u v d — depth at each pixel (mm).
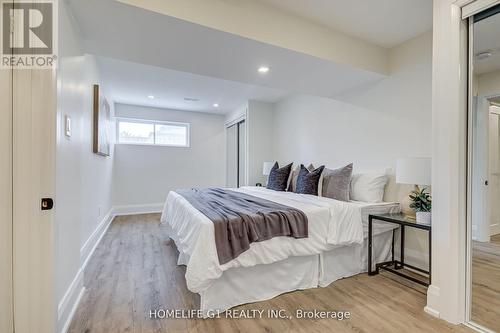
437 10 1736
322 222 2176
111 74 3627
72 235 1792
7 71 1302
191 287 1632
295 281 2088
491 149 1808
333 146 3631
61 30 1511
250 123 5047
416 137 2537
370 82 3014
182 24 1814
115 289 2074
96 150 2998
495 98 1760
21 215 1310
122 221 4648
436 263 1740
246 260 1787
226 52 2244
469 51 1646
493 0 1474
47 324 1343
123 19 1763
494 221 1829
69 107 1707
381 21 2287
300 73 2727
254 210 2102
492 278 1810
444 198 1689
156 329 1571
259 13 2045
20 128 1313
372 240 2516
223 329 1578
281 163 4938
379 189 2730
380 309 1812
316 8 2109
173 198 3070
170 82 3977
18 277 1307
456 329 1581
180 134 5992
